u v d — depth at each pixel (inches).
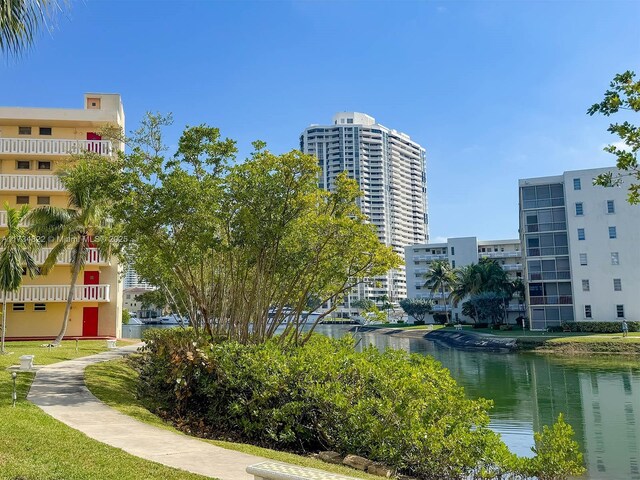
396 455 417.1
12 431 346.3
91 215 1093.1
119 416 444.5
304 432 462.0
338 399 442.9
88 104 1590.8
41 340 1368.1
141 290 4234.7
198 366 554.3
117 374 708.0
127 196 661.3
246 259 705.6
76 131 1471.5
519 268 3548.2
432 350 2037.4
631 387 1089.4
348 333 792.9
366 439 434.0
